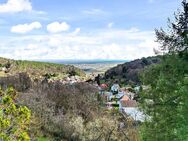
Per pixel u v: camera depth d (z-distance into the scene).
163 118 21.75
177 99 21.14
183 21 22.22
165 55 22.39
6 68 199.25
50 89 59.12
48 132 48.34
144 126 22.91
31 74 198.50
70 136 49.41
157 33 23.05
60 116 50.66
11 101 15.23
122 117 49.81
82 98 57.50
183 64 21.22
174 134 19.06
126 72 182.12
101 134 48.22
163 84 21.66
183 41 21.94
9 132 15.02
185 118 18.11
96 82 169.50
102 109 59.84
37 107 49.00
